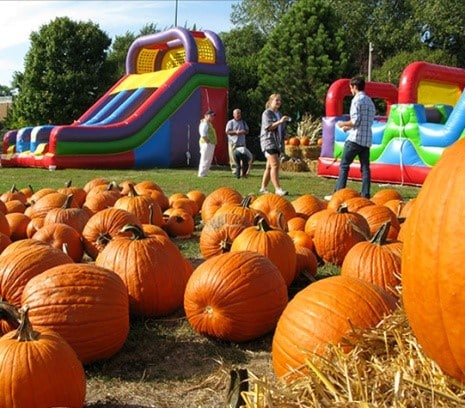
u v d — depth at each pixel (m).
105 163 20.61
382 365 2.38
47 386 2.85
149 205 7.52
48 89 37.47
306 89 32.25
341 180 10.59
